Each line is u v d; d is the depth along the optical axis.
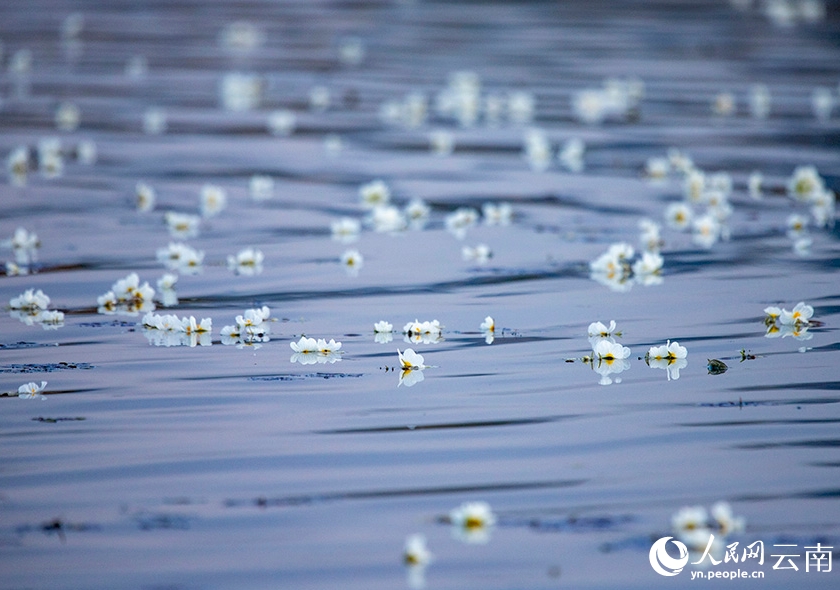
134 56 75.00
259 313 24.45
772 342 22.69
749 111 58.97
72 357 21.88
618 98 60.84
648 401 19.09
